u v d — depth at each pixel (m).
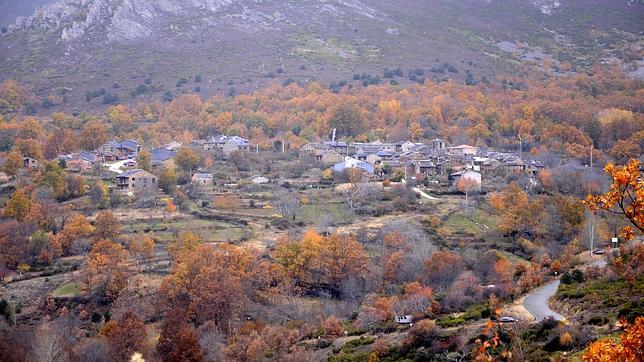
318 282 119.00
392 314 91.25
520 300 86.50
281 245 122.12
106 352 87.69
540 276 97.75
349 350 80.12
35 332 93.88
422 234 129.75
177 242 128.38
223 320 103.62
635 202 33.03
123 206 154.62
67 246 130.88
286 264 120.25
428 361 69.81
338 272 117.44
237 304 105.38
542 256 114.12
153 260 126.25
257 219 146.75
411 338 74.69
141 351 92.38
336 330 89.44
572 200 141.12
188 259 113.69
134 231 138.25
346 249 119.38
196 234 131.50
